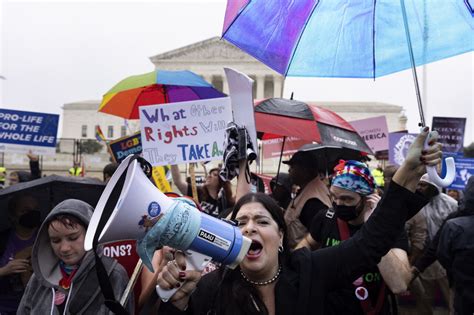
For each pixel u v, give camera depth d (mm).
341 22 2916
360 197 3625
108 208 2064
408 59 2775
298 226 5348
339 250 2480
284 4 3025
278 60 3070
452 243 4090
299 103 6590
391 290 3359
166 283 2164
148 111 4781
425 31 2725
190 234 2035
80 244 2975
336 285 2469
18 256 4129
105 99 8539
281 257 2545
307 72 3010
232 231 2127
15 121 9227
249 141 3537
